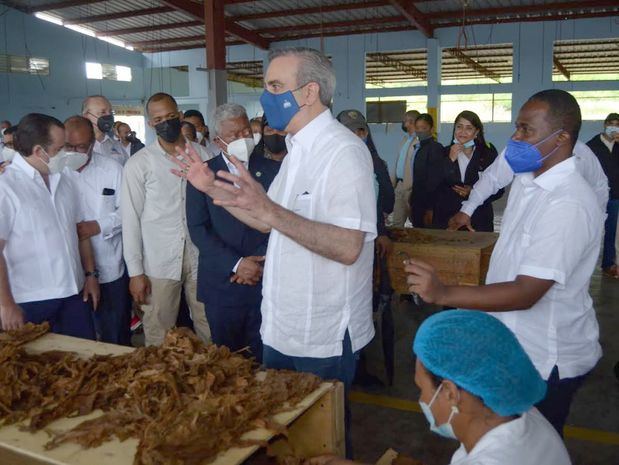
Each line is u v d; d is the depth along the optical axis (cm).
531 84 1606
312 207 182
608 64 1653
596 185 293
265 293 198
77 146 314
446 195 471
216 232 285
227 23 1656
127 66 2058
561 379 180
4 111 1752
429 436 304
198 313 335
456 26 1627
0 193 261
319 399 167
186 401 157
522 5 1459
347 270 183
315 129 185
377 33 1725
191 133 488
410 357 402
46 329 223
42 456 140
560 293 175
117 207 334
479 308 166
